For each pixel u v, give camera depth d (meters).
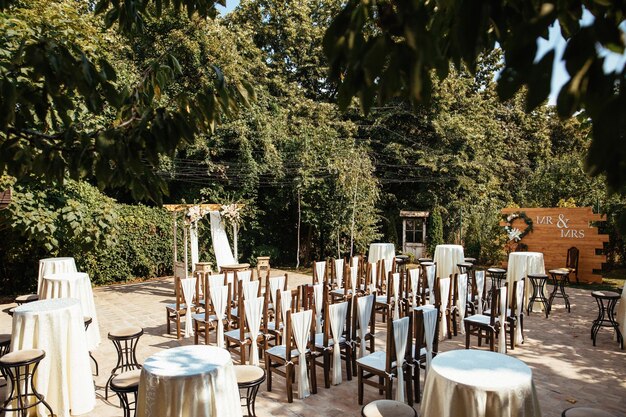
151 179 2.37
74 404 4.59
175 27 13.79
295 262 16.44
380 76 1.11
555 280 8.73
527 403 3.15
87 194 9.00
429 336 4.87
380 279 8.97
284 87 17.47
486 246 14.87
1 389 5.25
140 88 2.56
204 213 10.97
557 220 12.53
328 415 4.53
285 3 18.36
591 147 0.82
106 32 9.33
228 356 3.66
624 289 6.70
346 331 5.45
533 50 0.86
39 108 2.20
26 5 6.61
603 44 0.79
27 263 11.16
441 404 3.25
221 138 14.09
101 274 12.09
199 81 13.52
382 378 4.69
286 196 15.27
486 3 0.95
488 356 3.68
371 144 17.78
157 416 3.23
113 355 6.43
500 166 18.84
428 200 16.55
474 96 18.39
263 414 4.55
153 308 9.37
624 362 6.05
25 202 8.02
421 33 0.96
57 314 4.48
